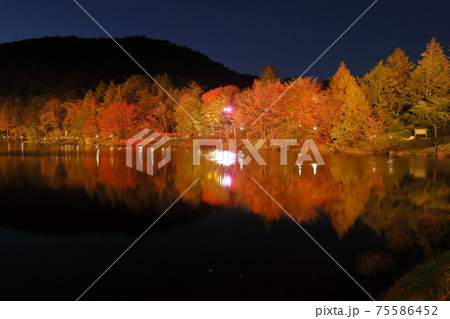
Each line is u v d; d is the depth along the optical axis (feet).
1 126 375.04
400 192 62.18
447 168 92.17
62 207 55.06
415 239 36.14
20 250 35.86
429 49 169.37
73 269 30.89
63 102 366.43
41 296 25.91
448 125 150.92
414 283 24.00
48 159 138.72
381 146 150.82
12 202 58.54
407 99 183.01
